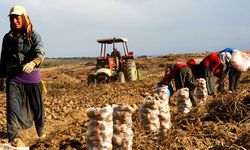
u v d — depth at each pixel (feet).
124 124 14.88
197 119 22.24
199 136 19.15
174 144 17.84
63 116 29.22
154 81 58.70
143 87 49.57
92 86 54.44
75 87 56.54
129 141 14.87
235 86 32.86
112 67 63.10
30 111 20.43
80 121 25.81
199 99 27.91
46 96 44.32
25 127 20.17
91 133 14.12
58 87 57.77
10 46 19.65
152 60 140.26
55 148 18.39
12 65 19.81
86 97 41.37
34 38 19.56
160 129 18.80
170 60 136.67
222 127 20.61
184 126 20.75
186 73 27.68
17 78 19.81
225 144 17.95
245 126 20.92
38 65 19.67
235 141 17.99
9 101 19.76
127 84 55.26
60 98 40.98
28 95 20.25
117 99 38.93
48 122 27.09
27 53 19.66
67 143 18.62
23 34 19.49
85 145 18.25
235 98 23.57
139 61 139.33
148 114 18.39
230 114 22.84
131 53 66.95
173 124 21.24
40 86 20.44
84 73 121.70
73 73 123.03
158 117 18.79
